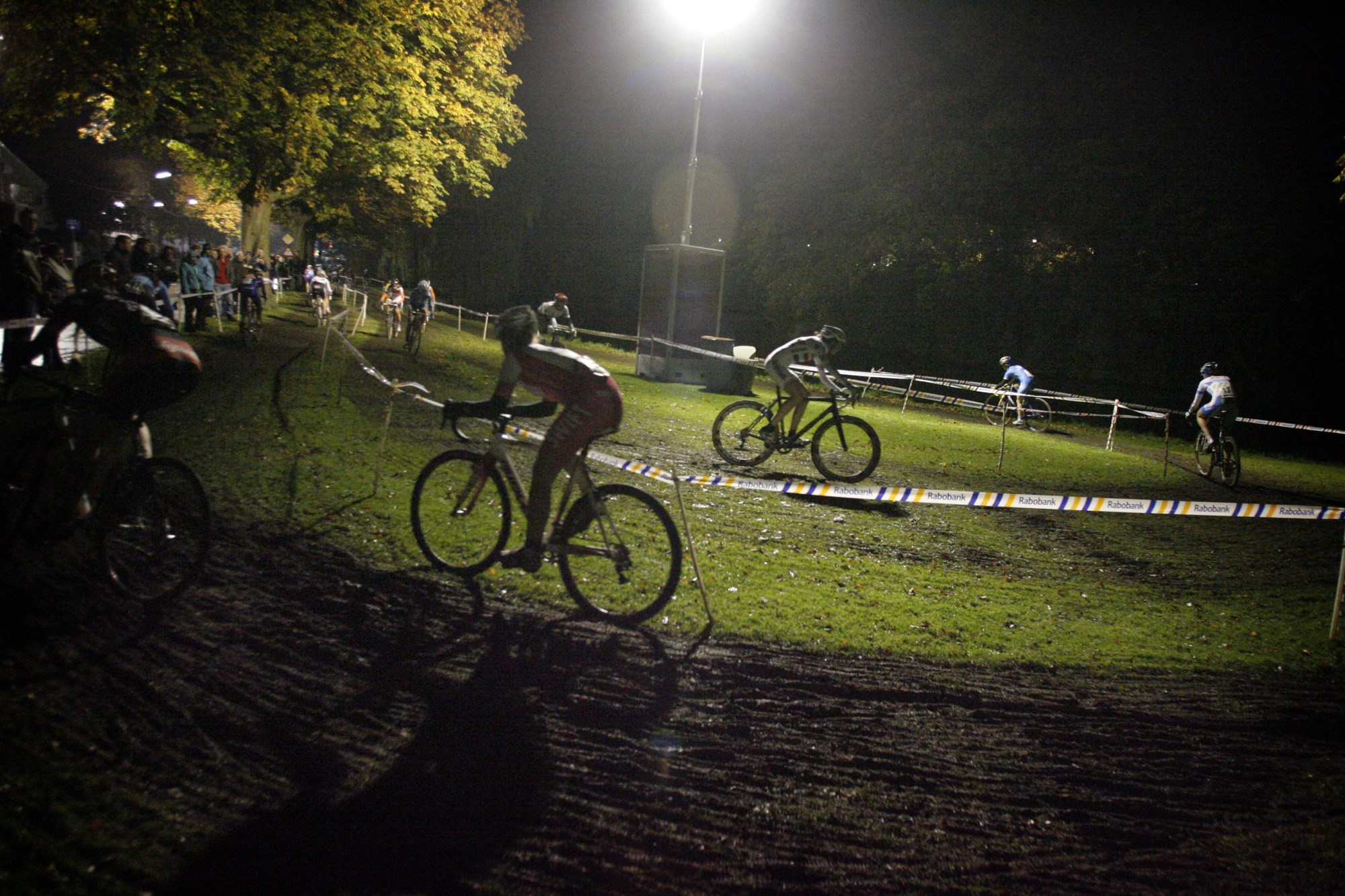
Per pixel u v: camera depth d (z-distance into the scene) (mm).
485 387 14719
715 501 8570
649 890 2922
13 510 4613
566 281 49906
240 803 3127
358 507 6738
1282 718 4895
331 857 2889
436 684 4188
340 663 4277
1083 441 18766
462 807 3258
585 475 5117
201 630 4422
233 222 63656
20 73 17797
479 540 5910
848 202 29781
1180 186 25688
